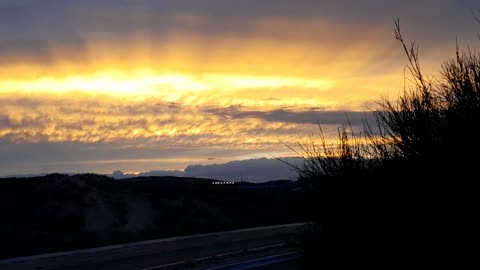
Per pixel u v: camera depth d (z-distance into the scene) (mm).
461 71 9828
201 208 49312
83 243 34406
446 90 9969
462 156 9422
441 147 9734
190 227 43344
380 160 11758
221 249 25875
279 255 21125
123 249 27297
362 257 12414
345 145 13453
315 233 15047
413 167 10211
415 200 10195
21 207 43250
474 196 9320
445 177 9617
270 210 47000
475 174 9328
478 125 9367
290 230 32625
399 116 10477
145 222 45062
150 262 22078
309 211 14398
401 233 10805
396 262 11062
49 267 21406
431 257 9984
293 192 15781
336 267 13430
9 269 21234
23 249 31688
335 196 13242
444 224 9664
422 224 10102
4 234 35375
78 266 21484
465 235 9422
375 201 11914
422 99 10156
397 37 11812
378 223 11852
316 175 14039
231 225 43875
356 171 12820
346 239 12906
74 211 42969
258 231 33969
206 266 20281
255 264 19859
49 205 43938
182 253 24750
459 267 9516
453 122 9594
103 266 21312
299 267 17141
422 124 10078
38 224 40781
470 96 9555
